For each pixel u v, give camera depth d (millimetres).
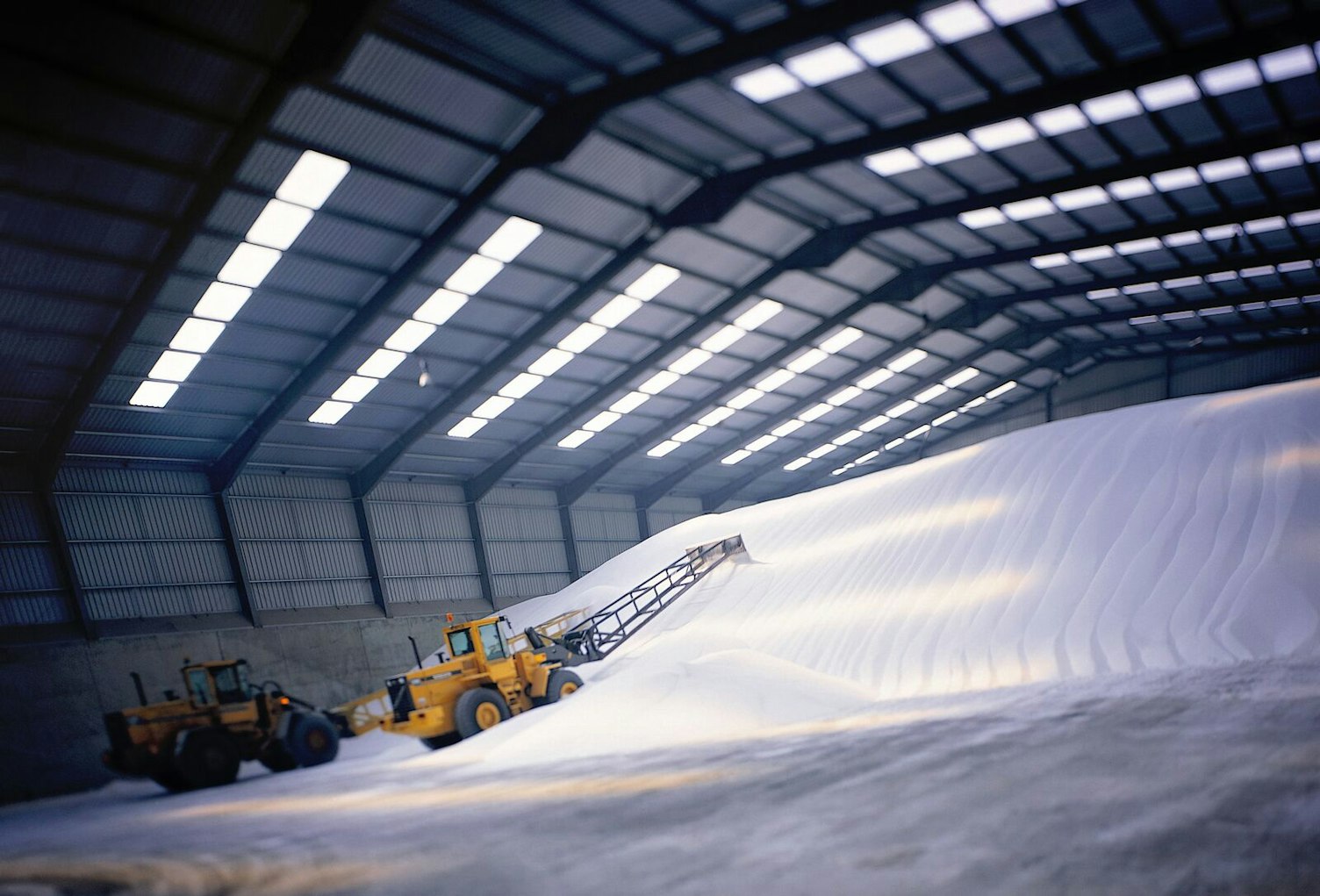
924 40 17922
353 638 27906
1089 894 4332
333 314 22359
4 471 21859
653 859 5859
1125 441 21578
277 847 8180
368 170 18625
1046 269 32062
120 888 7184
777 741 11148
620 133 20203
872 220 26031
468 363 26469
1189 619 14727
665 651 20312
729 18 17297
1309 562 14859
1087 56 18750
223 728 17438
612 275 24391
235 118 16250
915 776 7707
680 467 40469
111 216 17203
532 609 31219
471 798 9836
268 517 27031
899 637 17484
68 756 20969
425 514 31672
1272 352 43969
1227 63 17938
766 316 30125
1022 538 19234
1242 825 5203
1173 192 25172
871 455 49344
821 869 5227
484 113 18516
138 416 22922
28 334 18984
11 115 14820
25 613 21516
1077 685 12609
